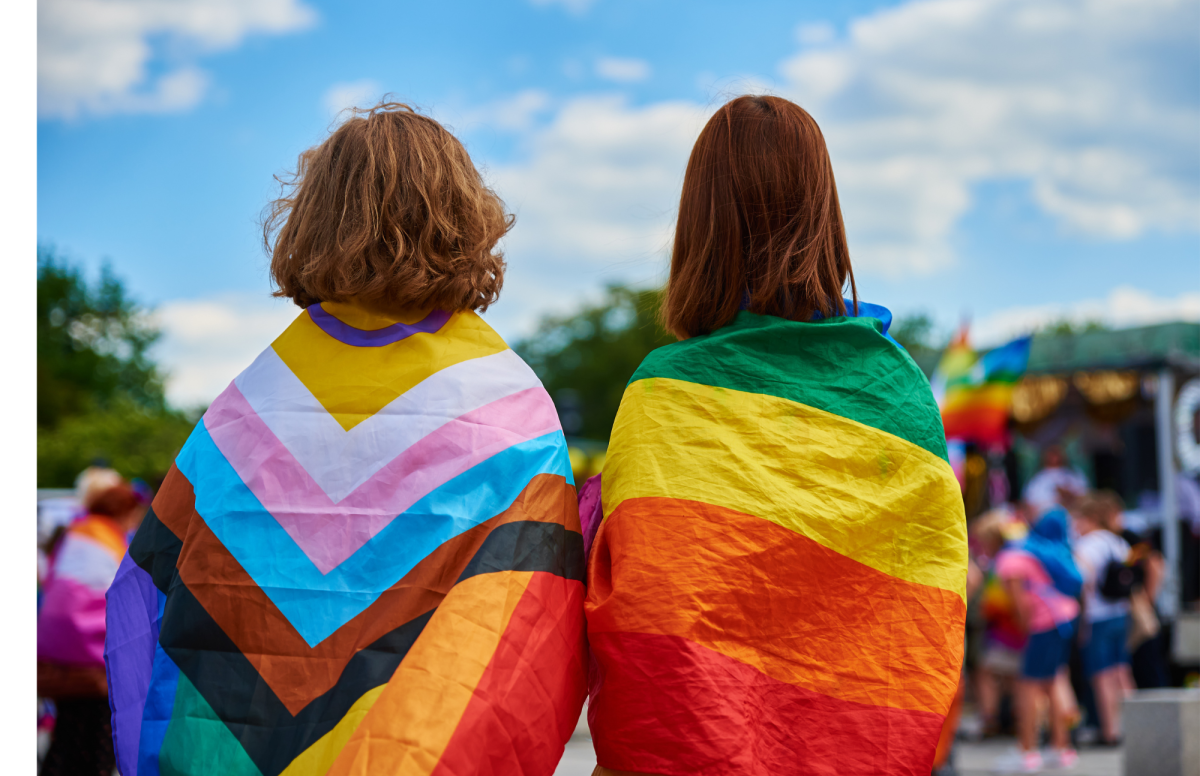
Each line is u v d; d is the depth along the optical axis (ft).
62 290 149.48
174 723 5.27
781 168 6.34
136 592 5.70
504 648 5.22
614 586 5.67
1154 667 26.84
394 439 5.55
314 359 5.81
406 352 5.76
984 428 26.43
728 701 5.46
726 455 5.84
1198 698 15.93
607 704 5.59
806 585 5.72
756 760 5.48
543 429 5.87
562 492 5.80
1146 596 26.91
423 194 5.90
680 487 5.78
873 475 5.90
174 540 5.68
